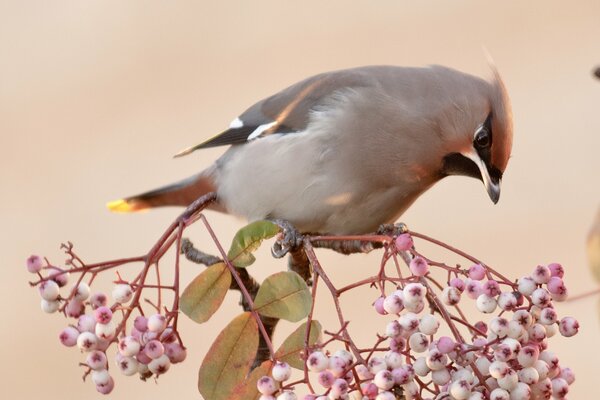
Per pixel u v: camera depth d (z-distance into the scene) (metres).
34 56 15.57
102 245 14.17
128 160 14.79
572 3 15.27
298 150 8.96
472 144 8.84
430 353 5.87
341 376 5.88
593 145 14.16
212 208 10.01
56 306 6.24
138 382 12.67
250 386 6.05
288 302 6.18
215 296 6.36
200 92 15.27
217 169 9.80
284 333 12.00
